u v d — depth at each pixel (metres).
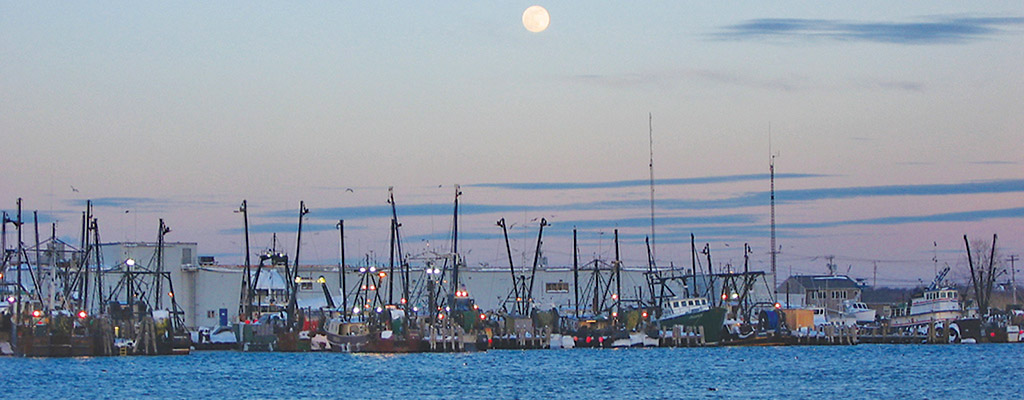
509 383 173.00
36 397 156.75
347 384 171.62
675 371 190.38
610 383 173.75
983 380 179.25
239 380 175.25
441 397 158.62
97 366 191.75
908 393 164.62
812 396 161.00
